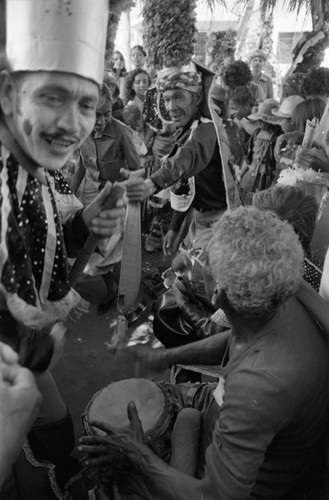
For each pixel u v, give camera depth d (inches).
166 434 56.8
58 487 66.4
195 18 76.6
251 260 38.0
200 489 41.1
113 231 54.6
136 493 46.8
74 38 35.8
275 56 263.6
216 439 39.8
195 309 74.8
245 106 156.6
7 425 28.9
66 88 36.8
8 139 40.8
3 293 42.9
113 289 118.6
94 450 45.5
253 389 37.7
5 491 66.4
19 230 43.0
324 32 150.3
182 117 81.0
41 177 44.4
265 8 171.0
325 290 48.8
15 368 31.2
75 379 96.0
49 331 50.6
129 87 197.2
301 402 38.9
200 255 76.4
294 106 125.9
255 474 38.4
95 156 114.5
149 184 76.5
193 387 64.7
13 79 37.7
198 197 85.0
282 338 40.3
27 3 35.0
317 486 45.6
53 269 49.3
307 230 54.4
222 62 203.3
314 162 75.3
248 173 133.0
